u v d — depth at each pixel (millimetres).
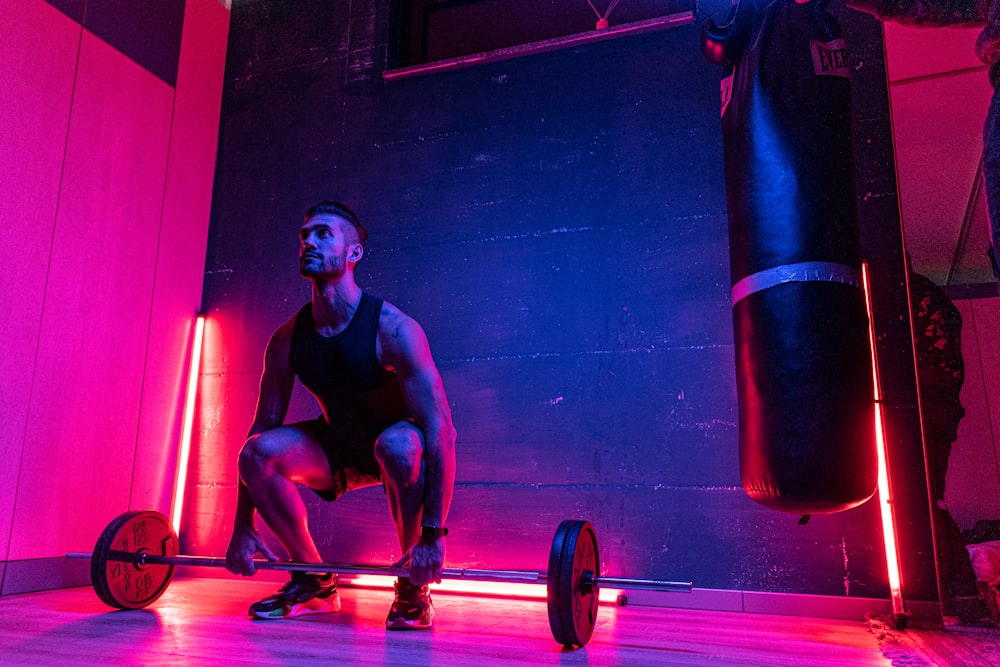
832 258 1812
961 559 2500
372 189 3752
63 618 2248
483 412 3311
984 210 2770
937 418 2639
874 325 2791
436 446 2102
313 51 4043
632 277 3234
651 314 3172
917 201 2828
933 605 2525
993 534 2494
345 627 2150
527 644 1970
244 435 3639
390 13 3936
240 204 3973
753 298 1859
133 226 3510
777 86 1947
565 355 3256
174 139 3801
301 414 3570
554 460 3168
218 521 3568
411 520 2113
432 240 3588
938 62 2941
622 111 3414
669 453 3023
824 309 1777
